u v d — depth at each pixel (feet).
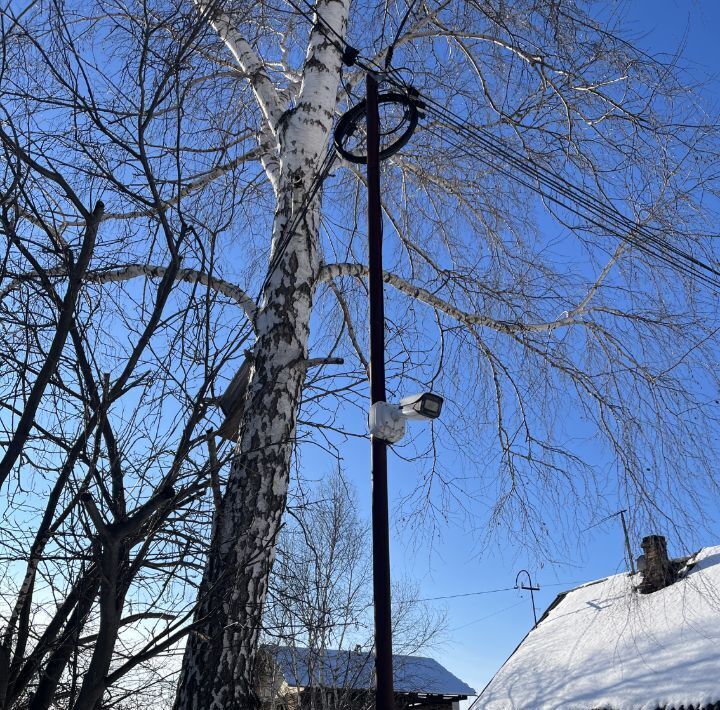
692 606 42.80
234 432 17.10
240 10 26.91
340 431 20.38
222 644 18.10
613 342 31.89
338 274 28.48
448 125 28.07
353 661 48.14
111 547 12.75
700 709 35.14
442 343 32.42
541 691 44.68
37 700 13.50
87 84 14.99
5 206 14.16
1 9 15.16
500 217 34.01
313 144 25.02
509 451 32.24
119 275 19.34
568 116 31.53
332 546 43.47
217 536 17.02
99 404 13.74
